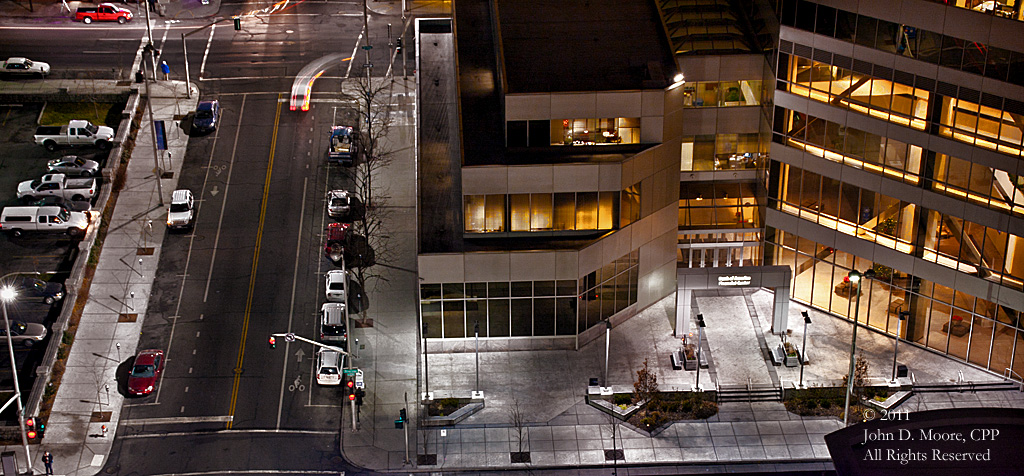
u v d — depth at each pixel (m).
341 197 110.75
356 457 85.75
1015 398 90.50
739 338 97.75
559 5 105.31
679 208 101.38
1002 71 81.56
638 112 93.06
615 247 95.38
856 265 96.25
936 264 91.19
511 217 93.75
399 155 119.81
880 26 86.75
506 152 94.19
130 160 117.62
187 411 89.56
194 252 106.44
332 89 129.00
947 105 85.56
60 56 132.38
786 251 100.44
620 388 92.19
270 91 128.38
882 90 88.56
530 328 95.62
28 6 141.62
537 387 92.44
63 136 118.25
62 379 92.00
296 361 94.81
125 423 88.25
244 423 88.62
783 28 92.00
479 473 84.31
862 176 92.31
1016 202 84.50
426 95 113.38
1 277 102.56
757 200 101.94
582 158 93.19
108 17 139.12
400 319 99.62
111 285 102.12
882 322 97.19
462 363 94.94
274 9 144.00
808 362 94.38
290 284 103.31
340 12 143.50
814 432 87.50
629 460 85.19
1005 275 87.62
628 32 101.00
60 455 85.25
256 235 108.69
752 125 99.38
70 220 107.56
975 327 91.75
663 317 100.56
